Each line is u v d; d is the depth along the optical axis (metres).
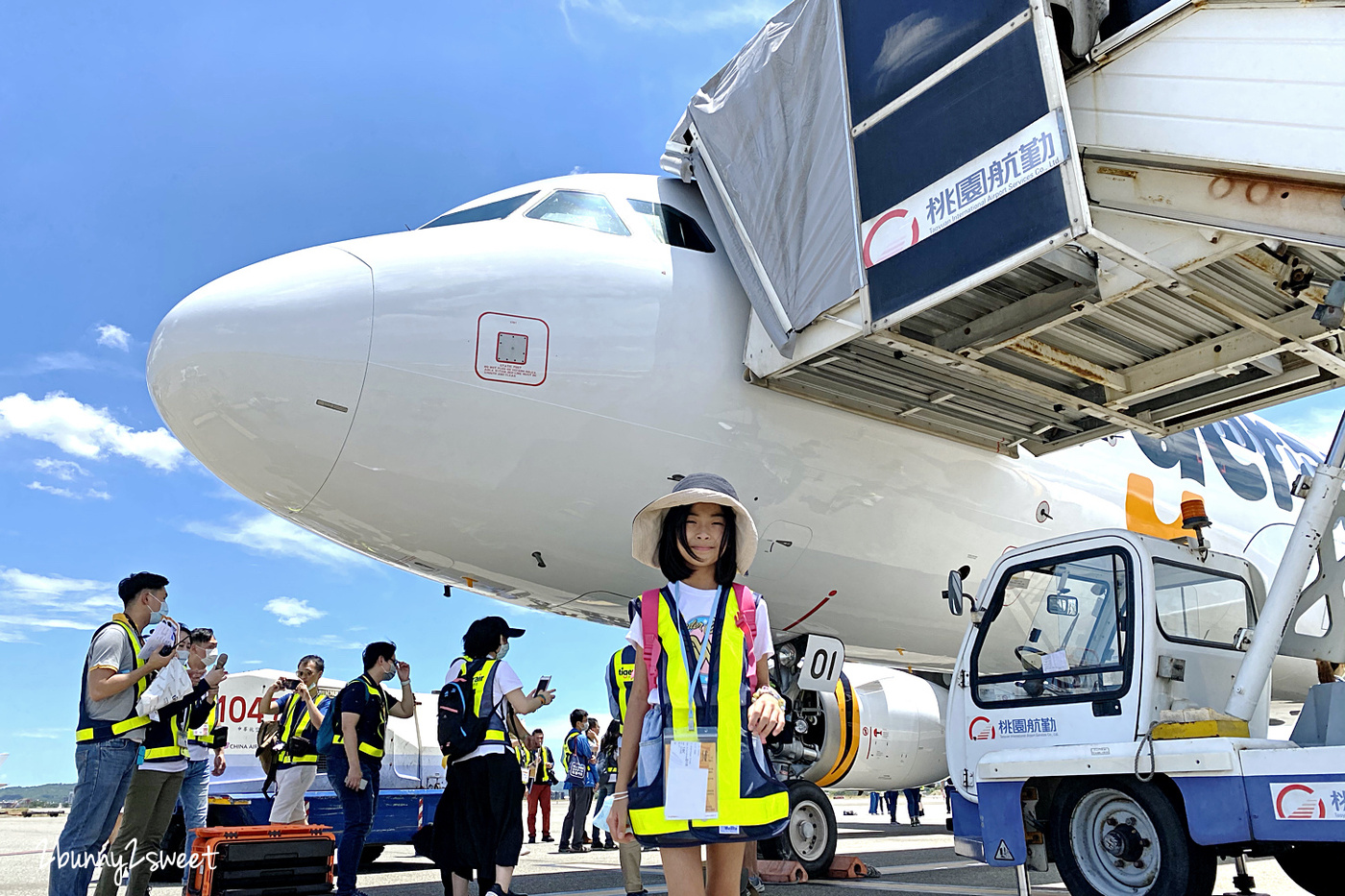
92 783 5.03
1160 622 5.42
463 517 6.68
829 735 8.70
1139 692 5.03
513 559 7.14
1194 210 5.17
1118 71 5.42
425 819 10.62
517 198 7.54
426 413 6.29
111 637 5.11
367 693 6.23
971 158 5.52
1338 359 6.42
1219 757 4.46
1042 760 5.12
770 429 7.25
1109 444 9.71
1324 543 5.79
